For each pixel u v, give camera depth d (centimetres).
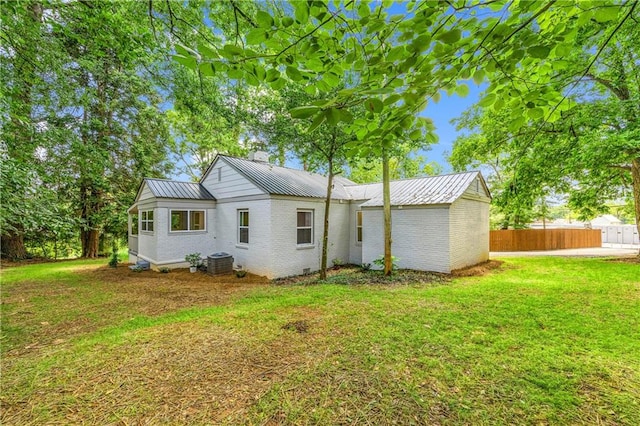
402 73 165
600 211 1291
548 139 874
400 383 272
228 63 153
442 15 144
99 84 1012
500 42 149
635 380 272
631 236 2277
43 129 602
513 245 1795
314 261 1035
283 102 771
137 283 802
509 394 254
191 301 606
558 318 439
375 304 525
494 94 194
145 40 468
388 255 827
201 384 278
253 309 513
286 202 940
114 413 240
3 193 399
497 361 310
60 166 722
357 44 164
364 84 159
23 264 1245
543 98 188
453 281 739
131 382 283
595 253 1520
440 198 884
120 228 1526
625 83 835
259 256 927
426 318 445
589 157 818
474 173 987
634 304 510
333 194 1142
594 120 816
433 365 303
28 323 471
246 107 772
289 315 472
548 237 1845
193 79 616
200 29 415
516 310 479
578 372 287
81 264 1231
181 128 1680
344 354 330
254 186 942
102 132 1229
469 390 260
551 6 144
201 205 1079
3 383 285
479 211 1063
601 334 377
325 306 519
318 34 154
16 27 421
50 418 235
